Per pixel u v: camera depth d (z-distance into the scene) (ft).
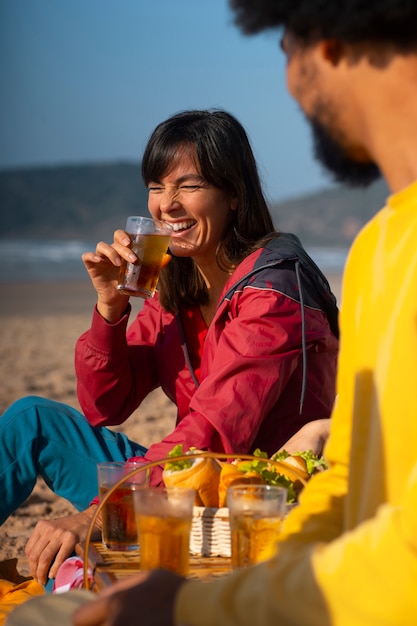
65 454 10.68
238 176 10.46
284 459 8.08
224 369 9.53
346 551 4.15
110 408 11.14
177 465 7.86
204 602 4.50
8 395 27.89
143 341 11.50
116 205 523.70
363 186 5.32
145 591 4.68
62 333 50.31
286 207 542.98
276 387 9.59
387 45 4.63
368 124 4.82
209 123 10.45
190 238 10.52
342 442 5.54
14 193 507.71
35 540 8.90
